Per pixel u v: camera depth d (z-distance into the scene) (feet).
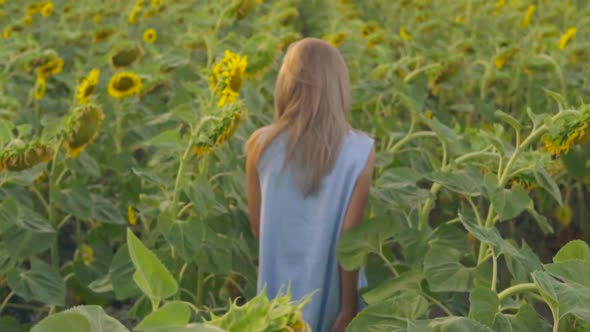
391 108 16.52
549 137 8.68
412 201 9.98
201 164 11.89
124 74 13.43
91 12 25.93
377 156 11.91
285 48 17.93
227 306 12.09
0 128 10.22
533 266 7.42
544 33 22.44
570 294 5.98
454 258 8.60
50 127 10.77
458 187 9.00
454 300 11.26
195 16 17.99
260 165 9.02
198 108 13.50
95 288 10.46
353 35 21.18
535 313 7.36
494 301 7.18
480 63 20.12
